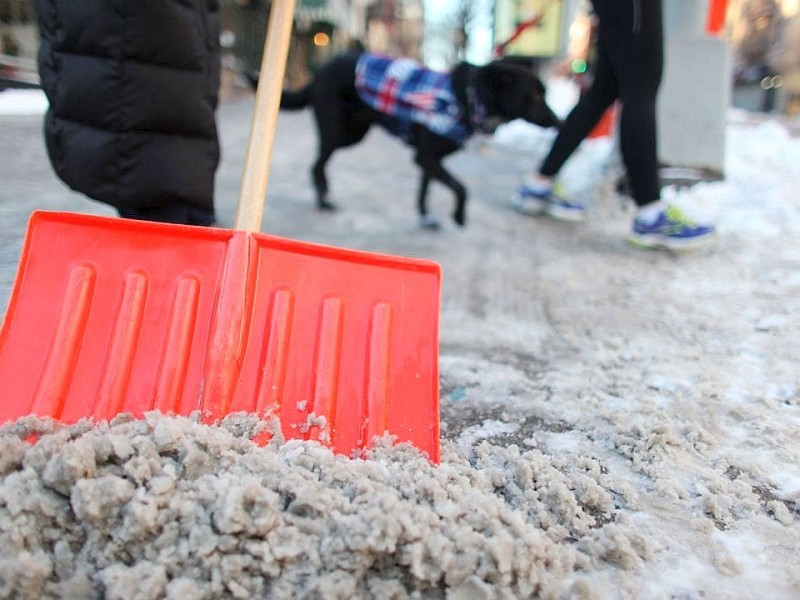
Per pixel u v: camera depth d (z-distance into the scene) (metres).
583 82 5.25
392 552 0.85
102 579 0.80
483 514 0.93
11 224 2.26
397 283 1.33
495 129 3.31
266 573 0.83
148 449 0.93
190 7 1.55
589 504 1.11
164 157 1.62
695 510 1.12
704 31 3.46
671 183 3.57
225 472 0.95
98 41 1.50
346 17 21.72
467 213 3.55
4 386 1.12
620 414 1.44
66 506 0.87
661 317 2.13
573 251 2.94
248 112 7.53
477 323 2.02
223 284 1.24
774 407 1.50
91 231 1.26
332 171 4.50
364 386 1.22
